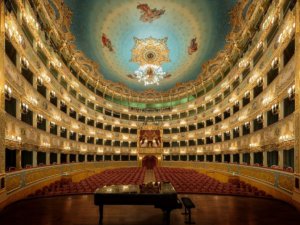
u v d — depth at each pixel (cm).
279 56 1695
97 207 1252
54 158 2644
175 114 4725
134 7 3366
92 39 3550
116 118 4562
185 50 3947
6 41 1508
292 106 1554
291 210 1191
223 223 967
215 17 3188
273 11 1814
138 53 4100
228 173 2702
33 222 981
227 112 3244
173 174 3175
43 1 2200
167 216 945
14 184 1452
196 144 4175
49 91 2439
